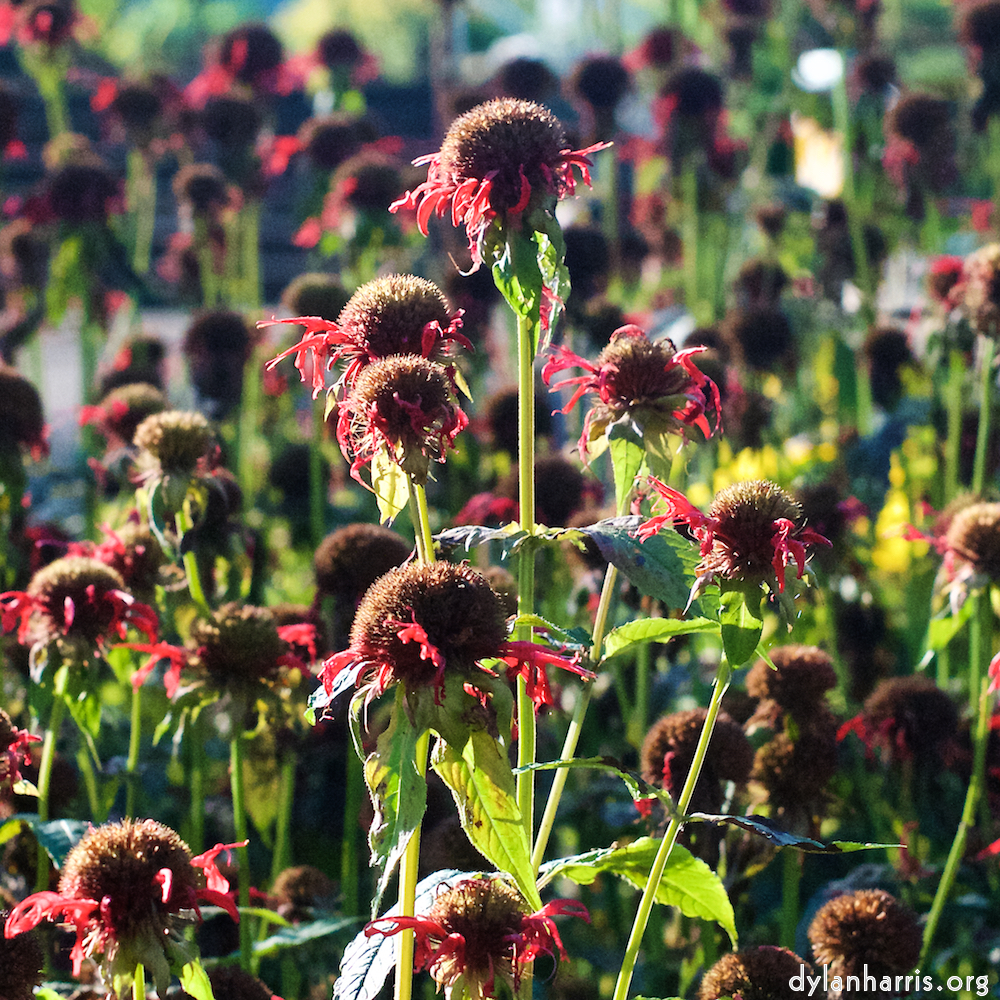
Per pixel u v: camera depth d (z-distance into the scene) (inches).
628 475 45.2
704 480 72.3
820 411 81.5
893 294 99.6
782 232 86.8
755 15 100.2
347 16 324.5
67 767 50.0
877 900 46.7
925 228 88.4
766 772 48.8
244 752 49.8
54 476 67.8
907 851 49.8
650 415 45.3
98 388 70.1
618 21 101.9
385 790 42.1
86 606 47.4
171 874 42.8
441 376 43.7
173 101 93.6
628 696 53.7
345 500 77.4
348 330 44.3
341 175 75.4
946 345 60.8
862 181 89.0
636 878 44.3
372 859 41.9
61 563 47.7
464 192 43.7
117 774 49.8
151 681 52.2
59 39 88.5
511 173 43.6
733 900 48.4
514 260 43.6
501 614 42.7
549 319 43.9
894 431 70.7
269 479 68.6
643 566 43.7
